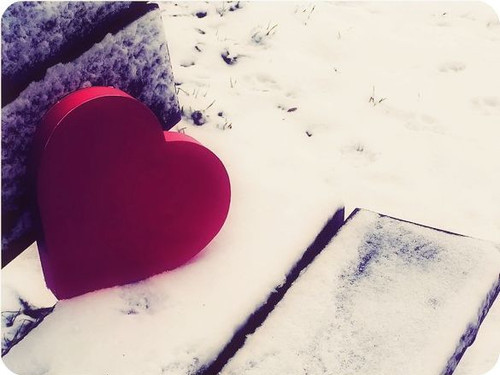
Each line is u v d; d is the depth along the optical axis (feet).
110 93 1.59
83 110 1.50
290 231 1.87
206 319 1.63
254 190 2.03
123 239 1.68
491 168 2.47
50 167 1.52
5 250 1.73
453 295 1.73
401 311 1.69
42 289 1.73
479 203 2.31
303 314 1.69
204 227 1.76
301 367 1.57
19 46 1.54
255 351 1.61
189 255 1.78
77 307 1.68
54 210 1.57
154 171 1.64
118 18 1.86
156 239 1.72
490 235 2.17
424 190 2.35
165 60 2.13
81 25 1.72
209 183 1.71
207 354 1.57
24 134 1.63
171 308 1.66
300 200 1.98
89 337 1.60
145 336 1.60
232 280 1.73
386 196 2.31
